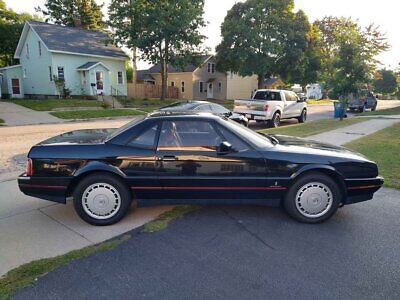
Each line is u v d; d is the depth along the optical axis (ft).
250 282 8.80
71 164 12.21
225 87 143.23
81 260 9.82
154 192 12.62
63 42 91.25
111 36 94.63
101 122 54.29
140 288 8.52
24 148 28.91
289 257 10.10
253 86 154.61
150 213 13.66
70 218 13.16
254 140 12.91
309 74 112.06
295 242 11.10
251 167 12.43
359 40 50.16
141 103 89.30
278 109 46.47
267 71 108.27
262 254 10.28
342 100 52.47
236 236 11.53
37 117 56.85
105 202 12.42
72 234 11.69
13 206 14.39
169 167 12.36
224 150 12.15
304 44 105.19
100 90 95.55
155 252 10.36
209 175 12.42
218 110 40.45
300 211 12.75
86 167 12.15
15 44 118.83
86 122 54.19
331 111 83.41
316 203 12.68
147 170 12.37
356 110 77.05
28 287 8.50
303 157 12.54
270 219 13.08
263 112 44.42
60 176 12.23
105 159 12.22
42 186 12.31
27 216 13.32
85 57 93.61
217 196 12.75
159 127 12.61
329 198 12.69
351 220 13.00
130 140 12.52
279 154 12.53
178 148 12.42
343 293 8.36
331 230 12.08
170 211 13.80
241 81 149.48
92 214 12.44
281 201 13.00
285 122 54.75
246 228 12.20
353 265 9.65
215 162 12.35
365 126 41.52
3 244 10.87
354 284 8.73
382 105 126.11
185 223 12.60
